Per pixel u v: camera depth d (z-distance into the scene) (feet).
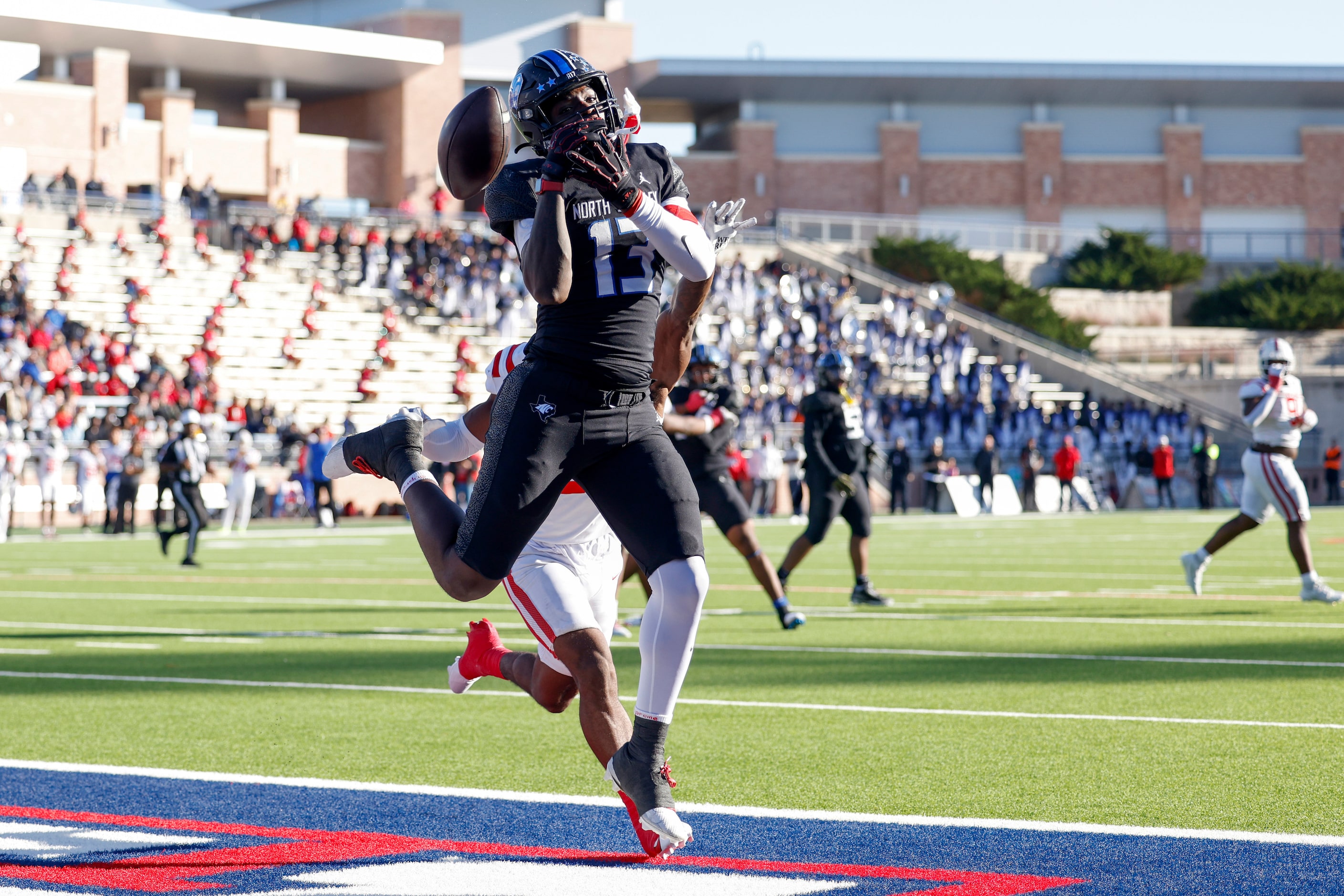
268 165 283.38
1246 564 97.55
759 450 190.60
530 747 34.63
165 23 257.75
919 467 217.15
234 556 112.47
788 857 23.95
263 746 34.81
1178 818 26.58
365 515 179.52
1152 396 258.57
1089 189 352.69
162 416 171.94
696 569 22.79
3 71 245.86
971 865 23.26
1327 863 23.24
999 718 37.93
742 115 340.59
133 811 27.73
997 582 84.02
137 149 266.98
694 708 39.81
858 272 283.59
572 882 22.41
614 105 23.29
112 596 77.41
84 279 206.80
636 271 23.04
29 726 37.60
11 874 23.06
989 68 340.80
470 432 26.76
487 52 319.47
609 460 23.32
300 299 221.46
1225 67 345.92
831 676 45.85
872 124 347.36
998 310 282.77
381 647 54.75
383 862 23.75
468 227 266.98
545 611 24.35
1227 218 356.38
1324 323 295.89
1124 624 60.64
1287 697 41.09
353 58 278.67
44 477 144.46
